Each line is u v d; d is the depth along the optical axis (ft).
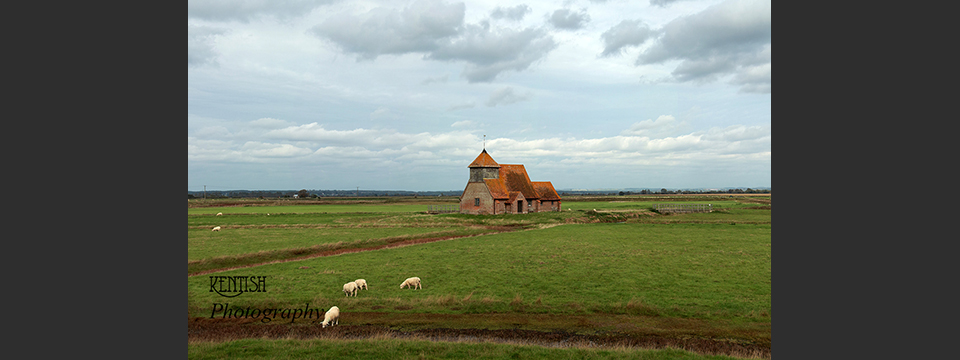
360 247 159.43
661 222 247.70
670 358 58.80
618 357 58.90
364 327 72.64
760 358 59.16
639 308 79.77
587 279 100.32
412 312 79.61
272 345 62.39
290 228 221.46
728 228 209.97
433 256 131.03
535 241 163.12
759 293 87.51
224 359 57.72
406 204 551.59
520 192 298.56
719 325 72.33
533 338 68.18
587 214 276.62
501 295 88.48
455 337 68.64
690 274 104.42
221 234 192.85
